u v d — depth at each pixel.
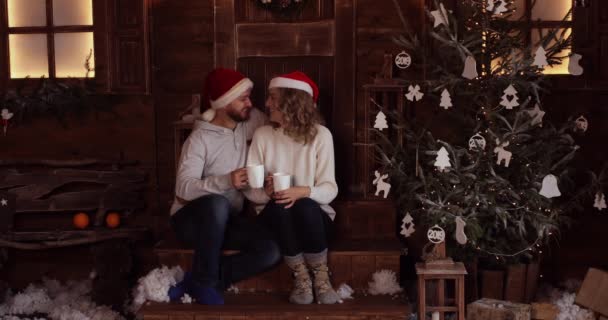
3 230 3.48
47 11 3.67
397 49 3.49
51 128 3.66
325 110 3.54
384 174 3.10
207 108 3.08
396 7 3.29
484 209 2.95
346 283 3.00
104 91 3.62
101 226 3.58
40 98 3.53
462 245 3.10
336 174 3.49
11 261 3.70
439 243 2.73
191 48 3.61
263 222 2.87
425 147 3.07
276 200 2.76
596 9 3.44
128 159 3.67
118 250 3.37
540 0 3.49
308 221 2.71
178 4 3.60
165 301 2.81
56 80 3.63
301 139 2.88
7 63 3.68
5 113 3.55
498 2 2.93
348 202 3.31
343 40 3.44
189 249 3.00
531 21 3.25
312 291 2.84
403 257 3.58
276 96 2.90
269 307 2.74
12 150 3.68
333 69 3.49
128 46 3.60
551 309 2.92
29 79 3.68
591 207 3.54
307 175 2.93
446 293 3.14
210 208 2.75
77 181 3.57
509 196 3.00
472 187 2.95
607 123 3.49
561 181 3.18
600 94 3.48
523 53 2.96
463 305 2.72
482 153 2.90
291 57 3.53
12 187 3.54
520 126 2.84
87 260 3.68
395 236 3.32
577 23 3.45
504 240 3.07
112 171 3.58
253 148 2.99
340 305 2.76
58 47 3.69
